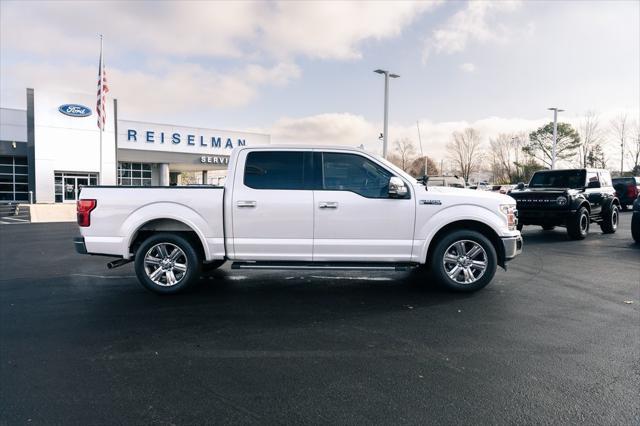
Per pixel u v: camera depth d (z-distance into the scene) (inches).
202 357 143.9
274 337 162.7
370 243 219.8
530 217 443.5
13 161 1334.9
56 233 562.6
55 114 1254.3
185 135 1577.3
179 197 220.8
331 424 103.5
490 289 234.4
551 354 145.0
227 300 214.8
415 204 219.5
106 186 223.5
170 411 109.7
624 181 890.1
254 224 219.5
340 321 181.5
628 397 115.7
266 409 110.5
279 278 265.0
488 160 2684.5
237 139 1717.5
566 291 229.6
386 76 1069.8
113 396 117.5
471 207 221.1
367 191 222.2
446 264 227.5
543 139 2442.2
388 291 231.9
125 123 1439.5
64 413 108.7
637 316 186.1
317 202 218.4
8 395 117.9
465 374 130.0
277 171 223.3
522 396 116.5
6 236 523.5
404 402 113.7
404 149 2165.4
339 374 130.6
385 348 151.3
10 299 218.7
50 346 153.9
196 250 227.5
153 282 223.8
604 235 483.2
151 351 149.3
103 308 202.1
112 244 221.6
